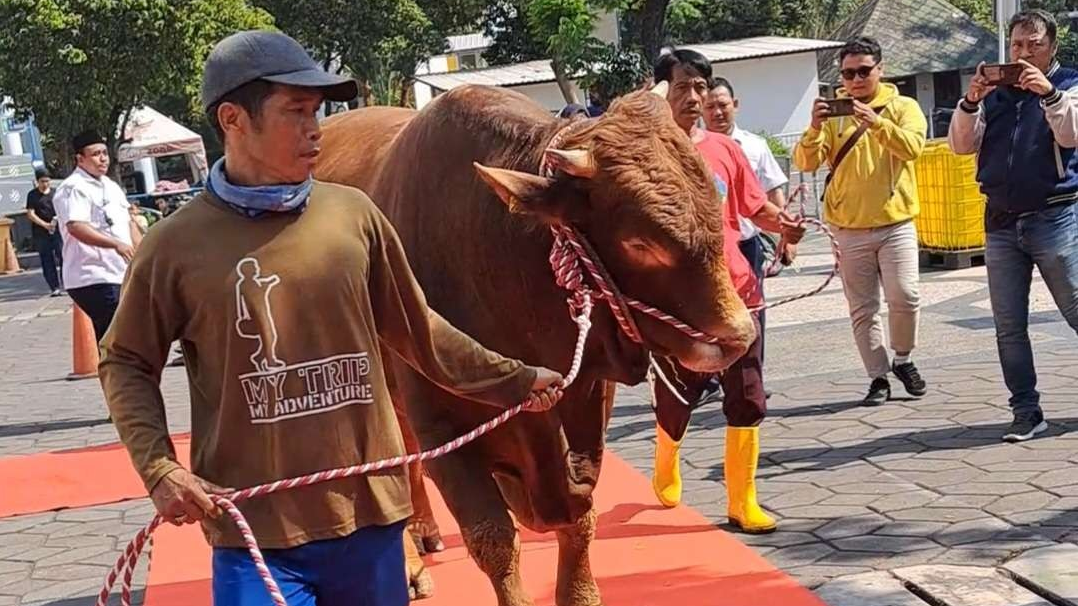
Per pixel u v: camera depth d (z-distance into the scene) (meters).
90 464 7.60
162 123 25.06
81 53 19.06
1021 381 6.27
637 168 3.28
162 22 19.34
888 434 6.68
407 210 4.14
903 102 7.37
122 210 9.14
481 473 3.88
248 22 20.61
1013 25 6.25
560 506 3.92
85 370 11.52
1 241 25.95
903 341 7.34
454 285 3.97
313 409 2.88
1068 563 4.57
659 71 5.31
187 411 9.18
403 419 5.02
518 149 3.82
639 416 7.82
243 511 2.87
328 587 2.96
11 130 30.42
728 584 4.67
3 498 6.92
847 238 7.32
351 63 26.19
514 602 3.78
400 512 3.01
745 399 5.22
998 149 6.20
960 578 4.53
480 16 29.95
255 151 2.87
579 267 3.42
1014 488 5.52
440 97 4.29
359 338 2.93
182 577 5.26
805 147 7.33
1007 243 6.25
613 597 4.63
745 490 5.30
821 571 4.77
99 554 5.86
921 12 41.25
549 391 3.32
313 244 2.89
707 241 3.29
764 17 40.31
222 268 2.83
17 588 5.47
